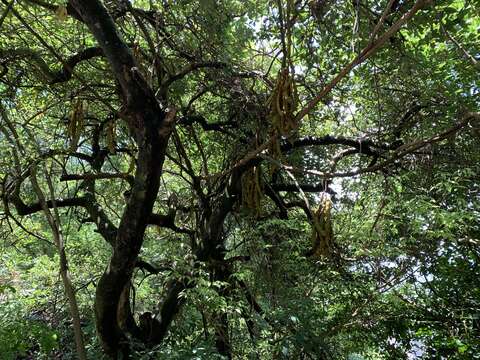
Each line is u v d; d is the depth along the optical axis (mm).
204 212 6352
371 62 4629
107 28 3490
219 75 5102
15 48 4906
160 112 3682
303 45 4867
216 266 6062
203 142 7145
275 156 4152
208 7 4375
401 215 6211
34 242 8266
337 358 6543
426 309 6793
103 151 6176
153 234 8211
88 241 7836
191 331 6395
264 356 5898
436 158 5867
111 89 5492
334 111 6691
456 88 5070
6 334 4859
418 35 4250
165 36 4785
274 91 3453
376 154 6160
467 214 5242
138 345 4637
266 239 6340
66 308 6875
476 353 5949
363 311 6578
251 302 6102
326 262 6477
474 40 4551
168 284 5836
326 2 3771
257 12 4684
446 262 6504
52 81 4738
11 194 5512
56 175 6629
